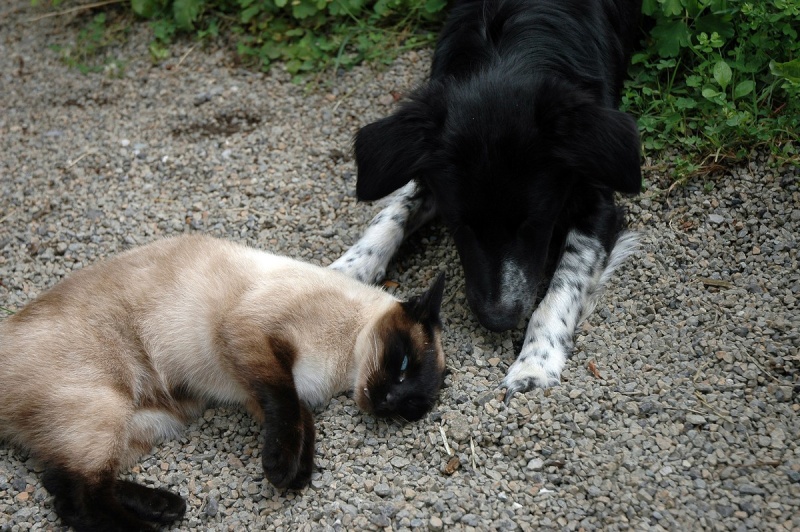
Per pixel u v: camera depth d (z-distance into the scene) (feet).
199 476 5.70
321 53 7.52
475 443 5.68
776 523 5.32
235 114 7.33
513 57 6.24
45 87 7.72
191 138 7.22
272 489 5.61
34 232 6.79
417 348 5.84
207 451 5.79
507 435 5.66
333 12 7.49
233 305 5.88
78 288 5.86
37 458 5.66
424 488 5.56
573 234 6.33
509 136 5.81
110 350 5.75
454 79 6.15
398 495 5.54
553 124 5.81
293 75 7.48
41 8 8.28
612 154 5.79
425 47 7.46
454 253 6.50
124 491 5.55
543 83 5.94
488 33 6.36
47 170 7.13
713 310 6.06
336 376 5.96
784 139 6.53
